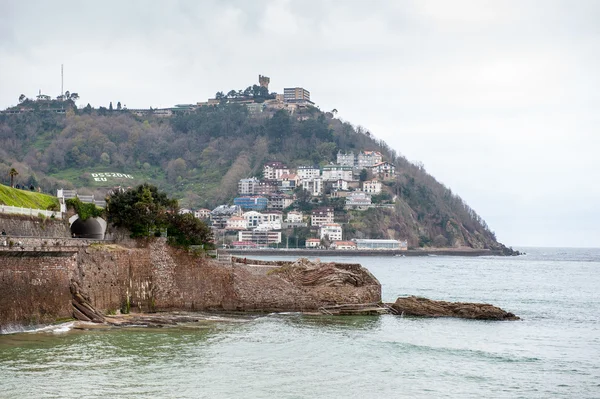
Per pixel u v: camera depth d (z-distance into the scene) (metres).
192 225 112.56
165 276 108.50
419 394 69.62
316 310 118.31
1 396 61.91
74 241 95.00
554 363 85.00
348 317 115.88
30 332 82.94
